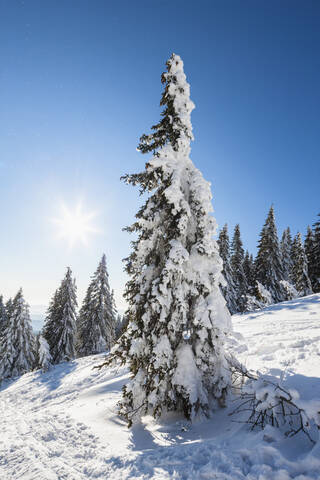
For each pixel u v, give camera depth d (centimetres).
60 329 2897
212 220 808
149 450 526
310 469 342
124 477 430
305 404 417
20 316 3009
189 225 835
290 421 474
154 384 668
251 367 827
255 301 2375
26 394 1753
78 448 573
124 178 889
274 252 3319
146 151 930
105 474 451
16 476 473
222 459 417
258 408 489
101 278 3203
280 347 952
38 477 458
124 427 695
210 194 823
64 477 455
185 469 418
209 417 671
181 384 684
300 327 1228
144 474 428
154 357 692
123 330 877
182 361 714
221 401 725
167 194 750
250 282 3772
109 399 981
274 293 3130
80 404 990
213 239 802
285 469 352
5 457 559
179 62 922
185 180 860
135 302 795
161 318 714
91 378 1612
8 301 4609
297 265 3400
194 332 765
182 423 680
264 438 433
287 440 422
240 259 3706
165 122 910
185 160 884
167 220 813
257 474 354
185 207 770
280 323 1443
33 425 764
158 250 838
